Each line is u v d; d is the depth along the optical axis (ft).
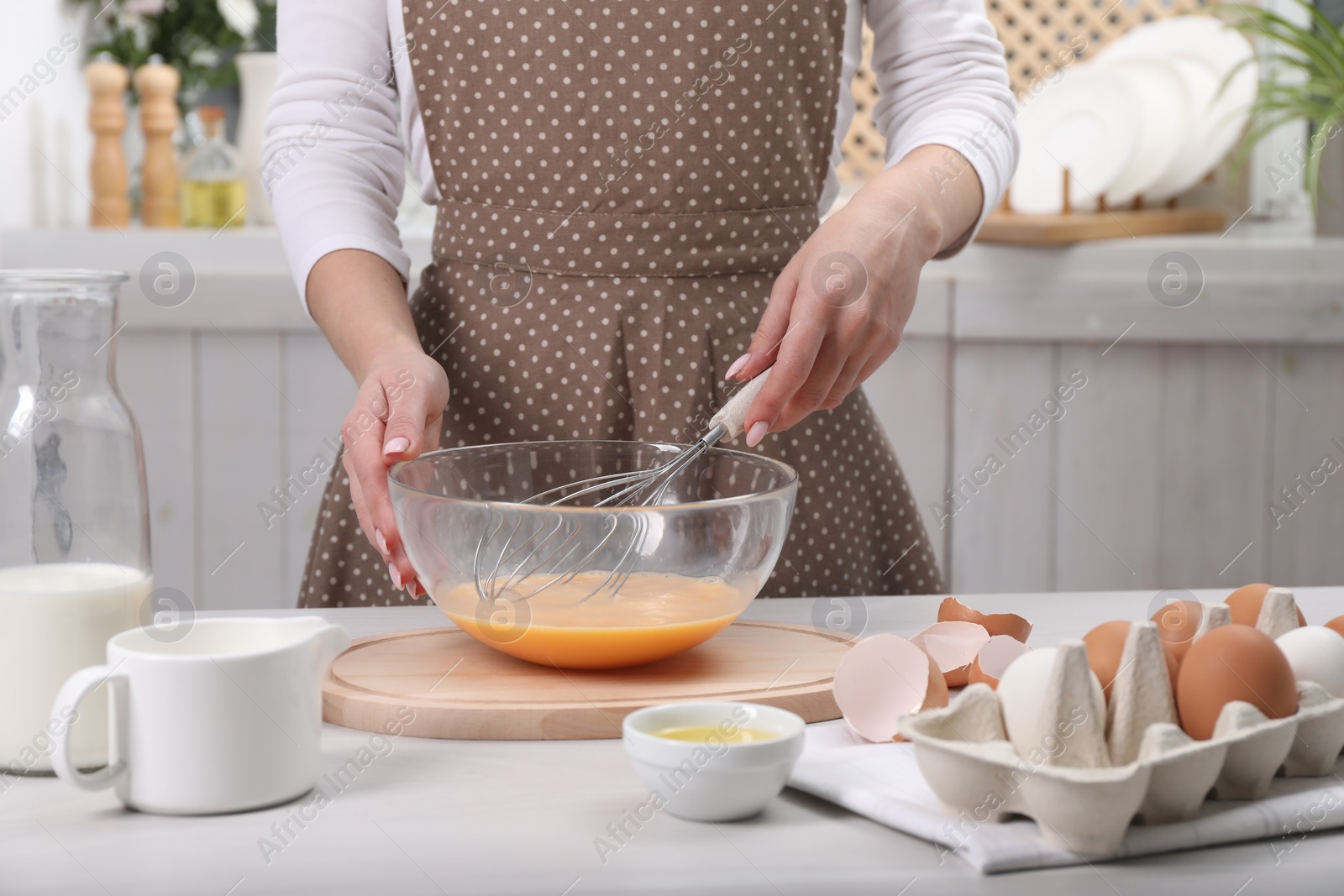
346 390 7.13
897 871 1.67
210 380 7.12
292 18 3.44
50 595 2.04
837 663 2.60
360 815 1.89
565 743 2.25
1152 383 6.79
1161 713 1.81
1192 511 6.87
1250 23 6.81
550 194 3.30
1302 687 1.92
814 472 3.36
